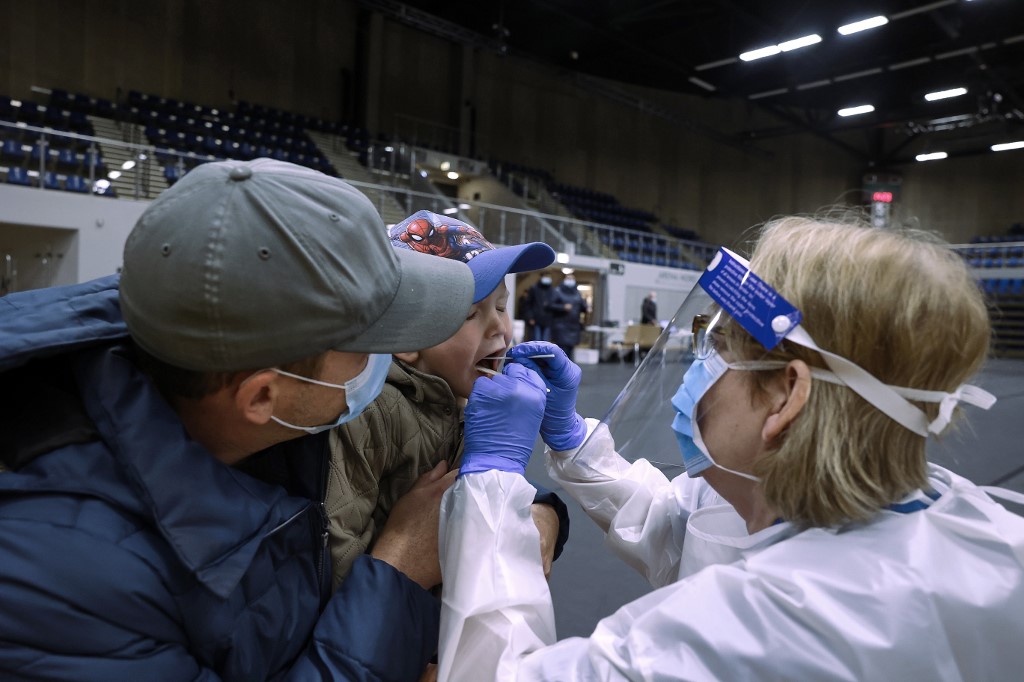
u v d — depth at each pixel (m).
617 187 19.92
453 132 17.19
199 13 13.55
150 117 11.98
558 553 0.95
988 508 0.60
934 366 0.55
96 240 8.32
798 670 0.49
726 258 0.65
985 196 20.48
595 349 12.52
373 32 15.75
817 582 0.52
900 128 20.20
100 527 0.55
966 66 16.77
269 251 0.53
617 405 0.86
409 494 0.81
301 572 0.70
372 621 0.67
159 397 0.60
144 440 0.56
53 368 0.64
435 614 0.74
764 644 0.51
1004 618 0.51
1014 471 3.73
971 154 20.19
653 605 0.59
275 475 0.73
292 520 0.67
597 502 1.00
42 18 11.71
